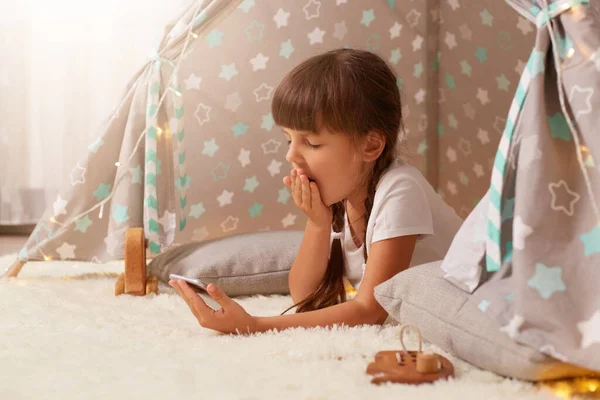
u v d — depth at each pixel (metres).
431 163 2.03
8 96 2.45
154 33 2.49
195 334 1.08
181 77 1.73
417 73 1.98
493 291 0.88
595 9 0.88
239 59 1.77
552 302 0.82
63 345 1.00
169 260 1.49
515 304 0.84
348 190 1.16
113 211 1.54
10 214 2.49
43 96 2.47
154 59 1.55
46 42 2.46
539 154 0.85
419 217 1.11
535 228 0.84
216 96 1.76
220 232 1.79
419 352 0.88
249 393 0.77
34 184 2.50
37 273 1.67
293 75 1.14
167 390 0.78
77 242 1.57
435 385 0.80
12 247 2.27
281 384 0.80
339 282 1.25
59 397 0.77
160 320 1.16
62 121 2.48
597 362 0.76
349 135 1.12
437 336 0.93
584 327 0.80
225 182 1.78
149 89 1.54
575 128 0.86
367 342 0.97
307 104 1.10
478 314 0.88
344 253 1.26
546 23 0.89
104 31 2.48
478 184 1.98
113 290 1.45
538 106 0.87
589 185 0.82
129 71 2.50
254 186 1.80
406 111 1.98
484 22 1.92
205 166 1.77
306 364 0.89
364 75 1.13
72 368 0.88
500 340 0.84
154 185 1.51
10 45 2.44
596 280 0.81
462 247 0.94
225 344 0.99
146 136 1.52
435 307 0.93
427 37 1.97
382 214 1.11
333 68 1.12
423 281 0.97
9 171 2.47
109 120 1.57
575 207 0.85
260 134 1.79
